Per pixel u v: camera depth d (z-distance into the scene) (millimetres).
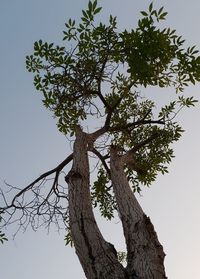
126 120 8883
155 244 4160
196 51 6734
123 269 3926
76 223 4480
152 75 6730
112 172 5914
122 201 5047
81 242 4234
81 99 7555
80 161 5570
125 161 6762
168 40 6551
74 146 6152
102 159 7922
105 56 6984
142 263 3898
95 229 4406
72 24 6844
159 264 3934
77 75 7176
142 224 4387
